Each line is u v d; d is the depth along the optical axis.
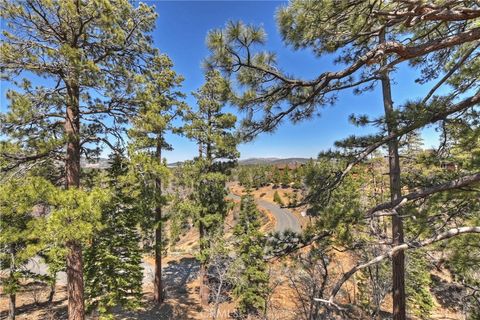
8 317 14.82
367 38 5.41
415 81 6.94
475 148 5.66
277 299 14.88
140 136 10.37
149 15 9.59
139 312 17.16
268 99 5.30
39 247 7.17
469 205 5.49
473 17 3.48
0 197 6.97
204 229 17.94
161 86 13.49
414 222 5.29
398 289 7.31
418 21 3.79
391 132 4.87
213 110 17.03
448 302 18.11
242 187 80.69
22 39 8.21
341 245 5.18
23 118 8.05
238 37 4.38
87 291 14.21
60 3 7.54
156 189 12.12
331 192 5.41
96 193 7.66
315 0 4.42
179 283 23.55
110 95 9.13
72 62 7.59
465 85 5.41
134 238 15.34
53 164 9.82
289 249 5.95
